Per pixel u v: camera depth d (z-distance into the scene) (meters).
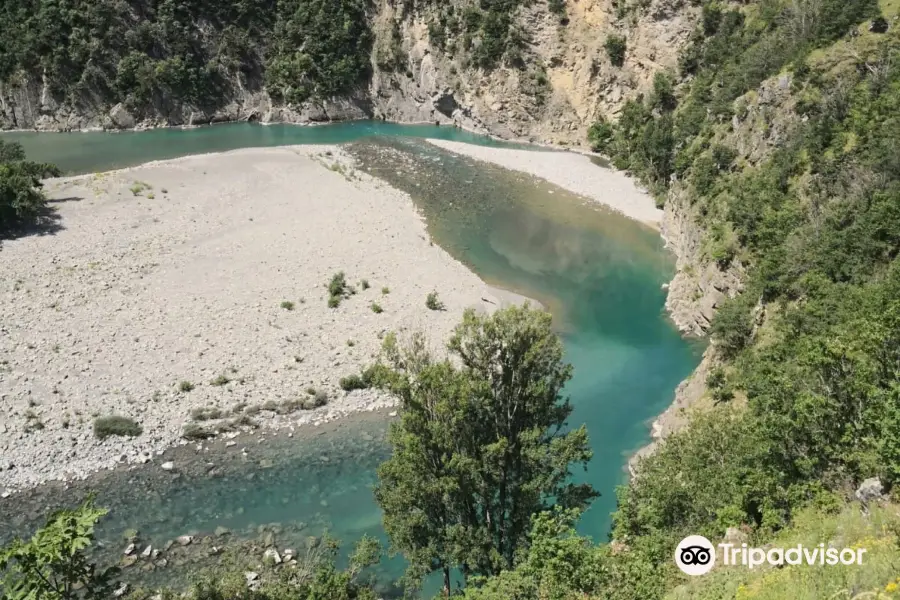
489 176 92.75
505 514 31.09
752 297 45.75
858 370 24.75
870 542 17.77
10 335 49.72
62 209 70.56
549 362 31.47
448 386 28.84
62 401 44.44
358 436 43.84
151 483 39.47
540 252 71.00
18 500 37.72
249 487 39.50
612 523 34.81
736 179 60.38
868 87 51.12
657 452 33.34
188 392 46.19
